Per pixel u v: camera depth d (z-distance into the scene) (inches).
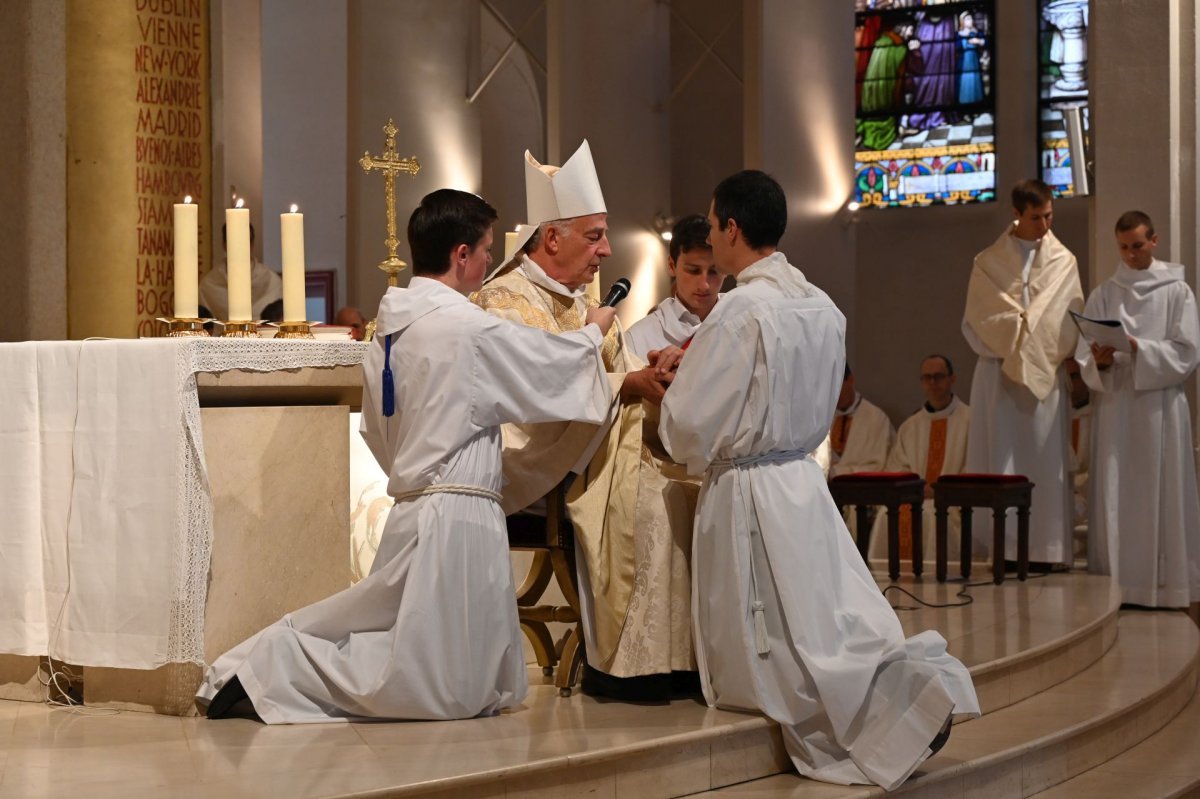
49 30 253.8
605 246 187.8
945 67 603.5
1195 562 321.4
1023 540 308.0
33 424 182.2
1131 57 352.2
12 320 253.0
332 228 594.6
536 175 187.0
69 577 179.6
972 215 593.9
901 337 607.2
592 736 159.8
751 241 176.6
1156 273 321.7
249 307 190.9
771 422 169.8
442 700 166.9
